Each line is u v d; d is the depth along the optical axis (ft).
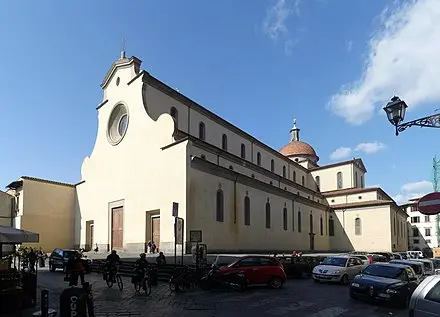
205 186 108.17
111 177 132.36
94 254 118.52
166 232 105.60
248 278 61.46
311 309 44.75
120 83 135.13
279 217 147.33
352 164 214.07
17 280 45.65
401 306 46.91
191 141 106.11
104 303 47.65
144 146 119.44
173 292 57.47
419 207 28.60
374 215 190.39
